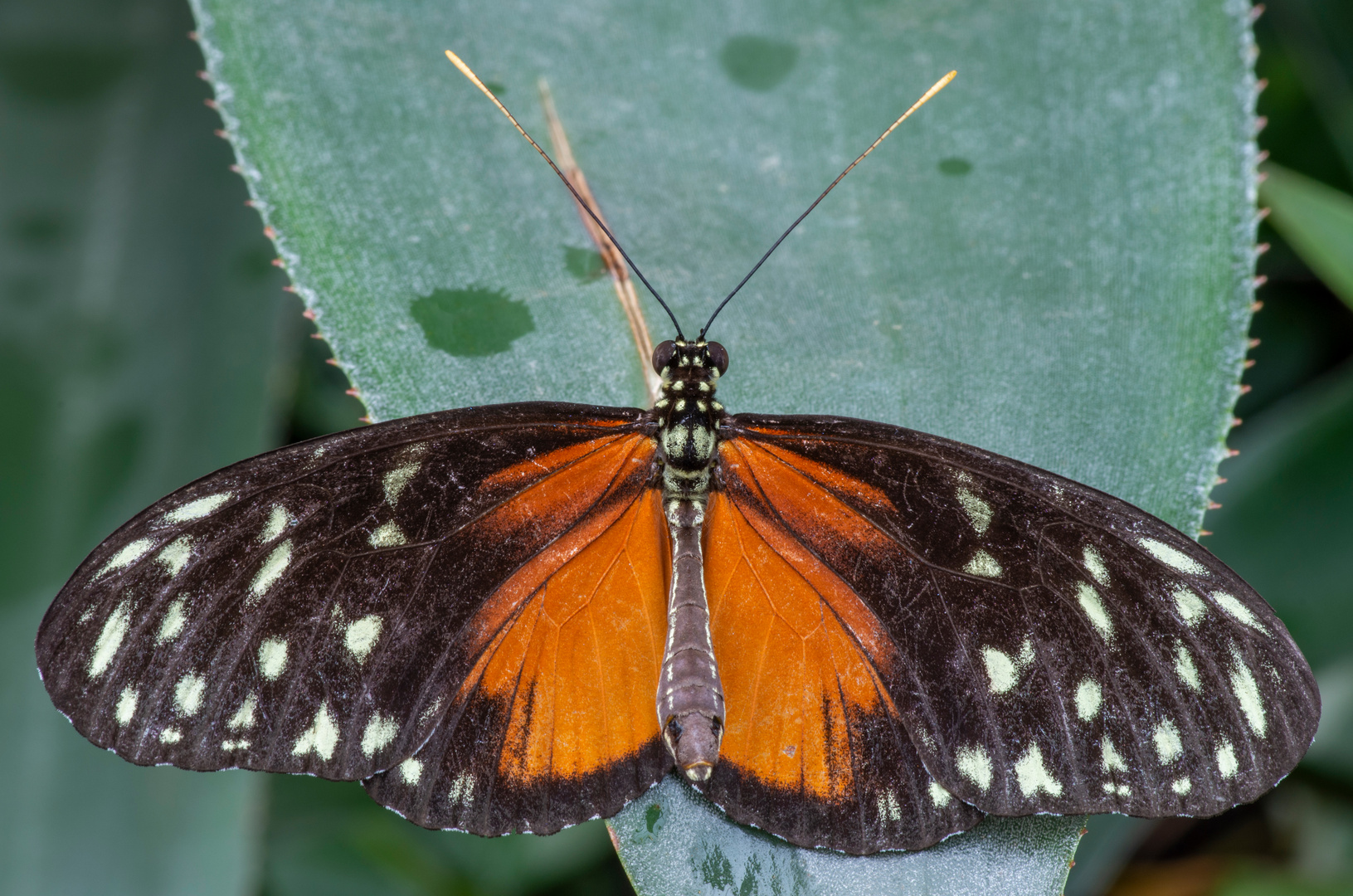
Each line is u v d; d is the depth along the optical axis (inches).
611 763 14.8
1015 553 14.7
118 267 15.9
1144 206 15.5
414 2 15.8
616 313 15.4
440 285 15.4
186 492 14.6
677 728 14.7
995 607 14.7
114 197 16.0
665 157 15.8
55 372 15.8
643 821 14.8
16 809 15.4
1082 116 15.7
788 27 16.0
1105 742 14.6
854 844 14.7
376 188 15.5
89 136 16.0
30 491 15.7
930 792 14.7
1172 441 15.1
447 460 14.8
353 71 15.7
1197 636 14.5
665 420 15.0
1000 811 14.6
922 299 15.5
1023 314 15.4
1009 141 15.8
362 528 14.7
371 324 15.3
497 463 14.9
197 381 15.8
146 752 14.6
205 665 14.6
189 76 16.1
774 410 15.3
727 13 16.0
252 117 15.5
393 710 14.7
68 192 16.0
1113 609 14.6
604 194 15.6
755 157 15.8
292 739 14.6
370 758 14.7
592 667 14.9
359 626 14.7
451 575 14.8
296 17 15.7
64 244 15.9
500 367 15.3
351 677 14.7
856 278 15.5
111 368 15.8
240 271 15.9
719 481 15.0
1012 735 14.6
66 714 14.5
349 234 15.4
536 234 15.5
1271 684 14.5
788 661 14.9
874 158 15.8
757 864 14.7
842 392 15.3
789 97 15.9
